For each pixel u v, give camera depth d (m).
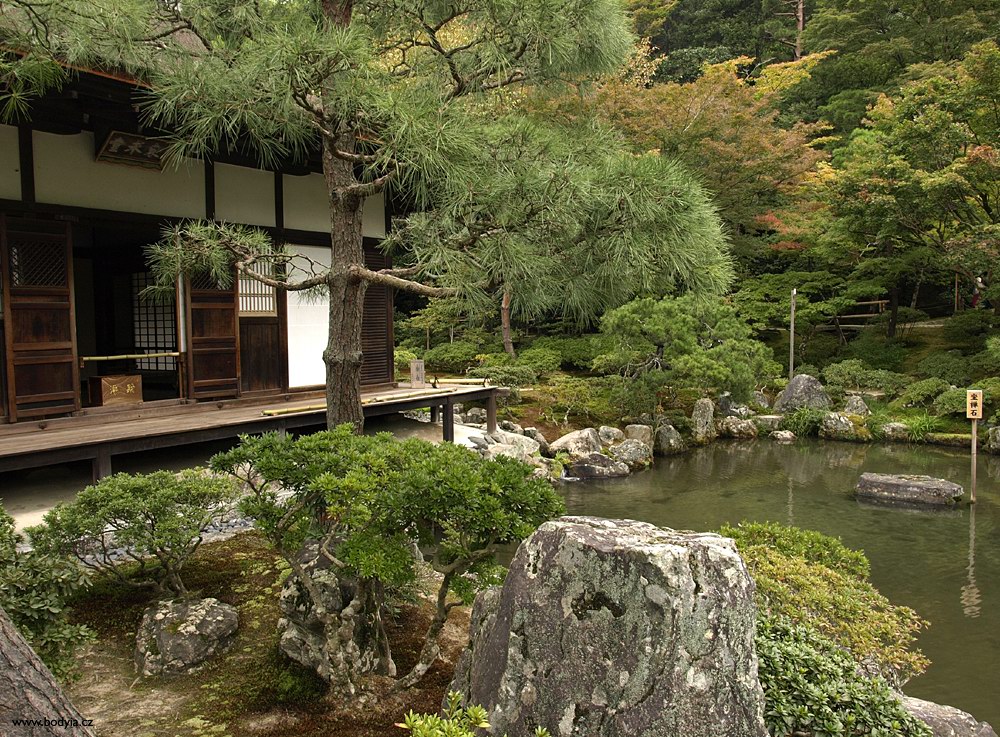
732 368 13.30
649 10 26.22
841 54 25.83
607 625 2.38
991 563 7.38
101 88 5.77
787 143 17.75
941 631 5.75
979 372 15.89
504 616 2.61
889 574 7.06
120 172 6.93
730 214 18.95
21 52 4.49
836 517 9.07
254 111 4.11
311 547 3.93
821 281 19.22
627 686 2.32
